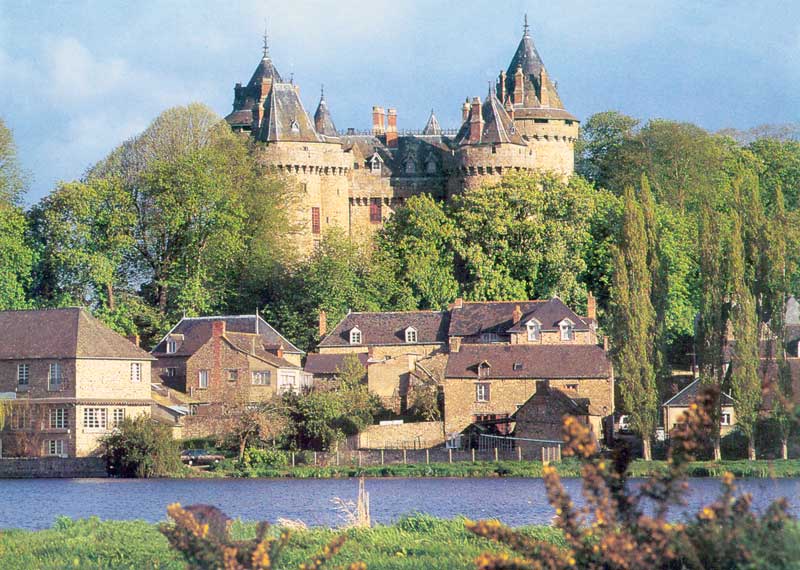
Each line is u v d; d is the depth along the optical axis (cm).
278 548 3303
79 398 12262
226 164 16938
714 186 18475
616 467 3148
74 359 12319
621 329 11781
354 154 19012
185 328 14938
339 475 11319
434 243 16912
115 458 11400
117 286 16462
